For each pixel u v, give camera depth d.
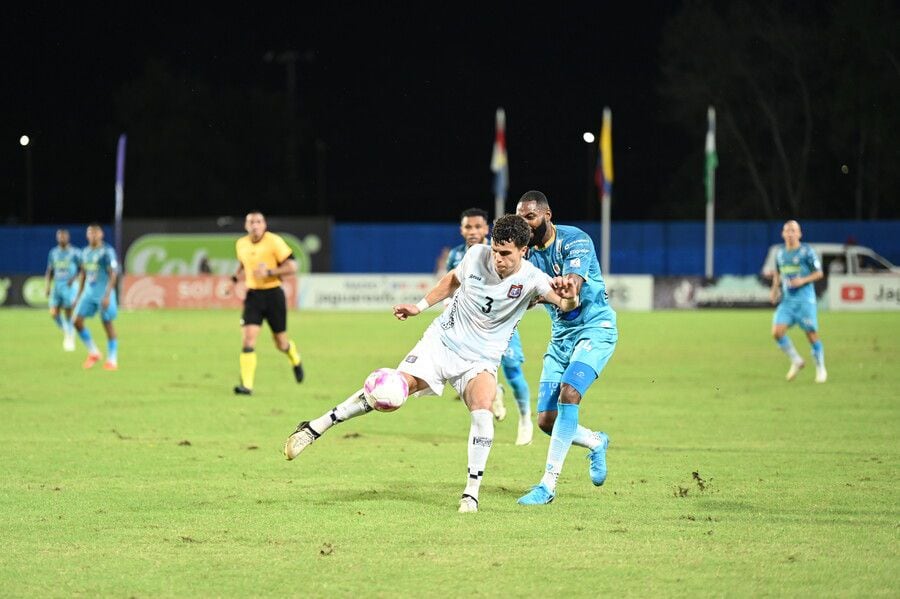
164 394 61.00
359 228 180.50
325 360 82.38
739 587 23.58
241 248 61.91
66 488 34.28
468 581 23.98
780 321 66.88
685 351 88.69
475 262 31.11
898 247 177.25
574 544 27.09
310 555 26.12
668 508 31.28
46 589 23.52
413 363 31.70
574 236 33.12
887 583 23.88
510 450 42.66
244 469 37.81
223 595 23.08
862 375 70.38
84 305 74.75
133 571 24.81
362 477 36.31
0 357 84.06
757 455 40.84
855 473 36.97
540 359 84.31
